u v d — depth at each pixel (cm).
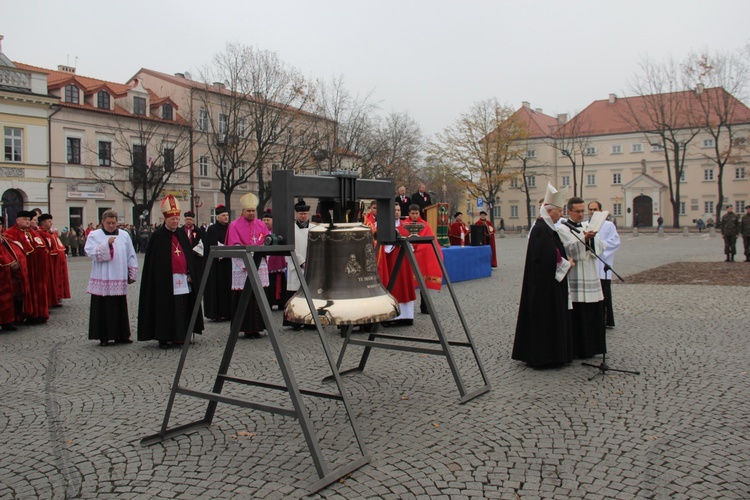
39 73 3512
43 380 638
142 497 356
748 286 1329
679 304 1088
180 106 4338
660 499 343
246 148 4047
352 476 379
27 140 3462
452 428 464
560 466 390
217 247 423
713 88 5709
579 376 614
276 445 436
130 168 3875
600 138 6981
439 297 1272
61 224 3628
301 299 425
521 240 4366
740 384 572
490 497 348
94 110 3759
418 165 5650
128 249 848
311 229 446
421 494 353
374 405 529
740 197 6325
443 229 1669
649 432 448
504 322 953
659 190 6581
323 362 702
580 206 687
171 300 805
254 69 3641
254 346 808
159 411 524
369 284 437
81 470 397
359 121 4241
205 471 392
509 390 567
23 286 981
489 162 5588
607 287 870
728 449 414
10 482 381
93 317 831
